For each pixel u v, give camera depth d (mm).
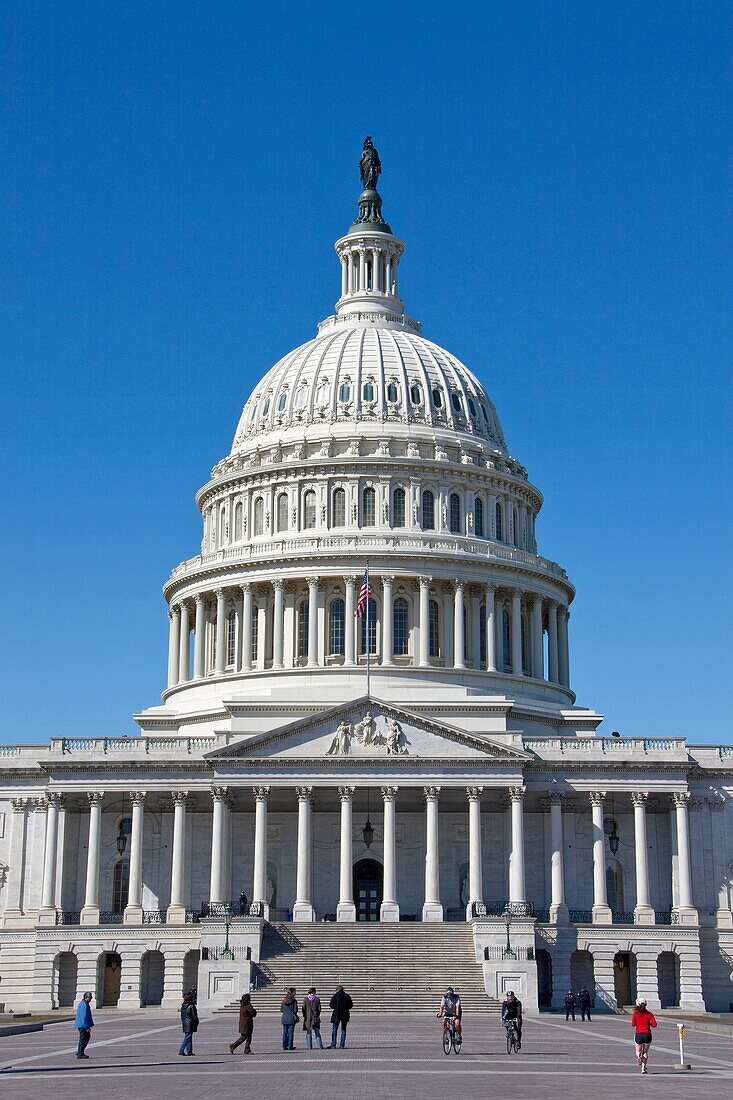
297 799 115625
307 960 102000
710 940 115625
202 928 102625
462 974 100812
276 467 143625
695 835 119688
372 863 120688
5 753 122875
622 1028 86125
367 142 171875
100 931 111625
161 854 121125
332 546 137125
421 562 137125
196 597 144500
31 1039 74562
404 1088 48750
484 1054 64000
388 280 165125
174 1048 67188
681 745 119125
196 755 116375
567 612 151625
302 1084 50031
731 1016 103000
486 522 145625
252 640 140375
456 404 150875
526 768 116688
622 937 111062
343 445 144125
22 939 116062
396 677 133500
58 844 116562
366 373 149125
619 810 121562
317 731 114812
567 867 120250
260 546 140375
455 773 114062
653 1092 48156
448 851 120562
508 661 141750
